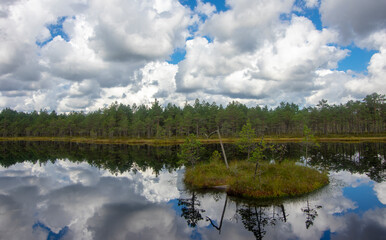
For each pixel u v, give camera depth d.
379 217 13.20
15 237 11.29
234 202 16.30
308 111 105.75
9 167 34.06
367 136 83.94
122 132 121.94
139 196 18.50
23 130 134.12
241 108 125.62
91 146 73.25
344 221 12.73
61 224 12.95
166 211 14.96
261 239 10.75
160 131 92.56
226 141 82.62
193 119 99.50
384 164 31.16
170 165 34.59
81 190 20.64
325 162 32.66
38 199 17.95
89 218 13.91
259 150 18.66
